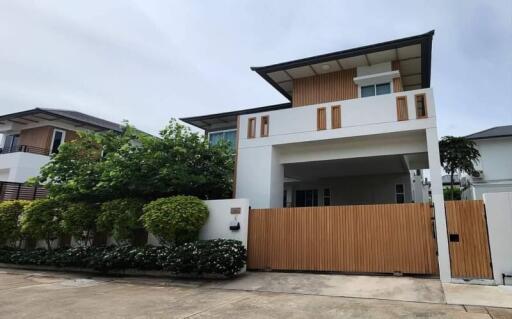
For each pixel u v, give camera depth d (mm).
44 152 20938
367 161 13273
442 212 8648
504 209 8062
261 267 10500
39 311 6773
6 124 22453
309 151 12734
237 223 10766
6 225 13984
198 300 7570
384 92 13305
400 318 5852
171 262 9961
